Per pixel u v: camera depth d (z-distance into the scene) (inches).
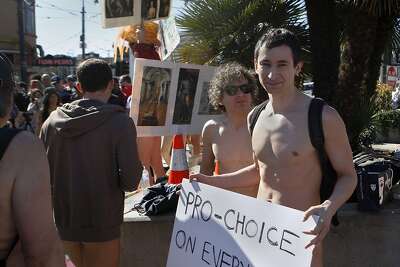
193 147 215.3
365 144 260.5
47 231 62.0
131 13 178.7
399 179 154.3
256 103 136.8
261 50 88.3
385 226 130.7
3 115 63.1
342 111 204.4
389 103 491.8
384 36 233.0
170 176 157.2
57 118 113.1
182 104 160.7
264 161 93.2
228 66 122.2
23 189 59.9
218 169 124.9
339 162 86.5
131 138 112.5
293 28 237.6
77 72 115.4
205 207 103.0
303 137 86.6
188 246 104.8
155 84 155.3
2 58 64.3
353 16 199.6
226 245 97.6
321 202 91.1
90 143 110.5
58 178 114.2
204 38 245.6
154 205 137.2
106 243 113.7
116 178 113.2
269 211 90.2
